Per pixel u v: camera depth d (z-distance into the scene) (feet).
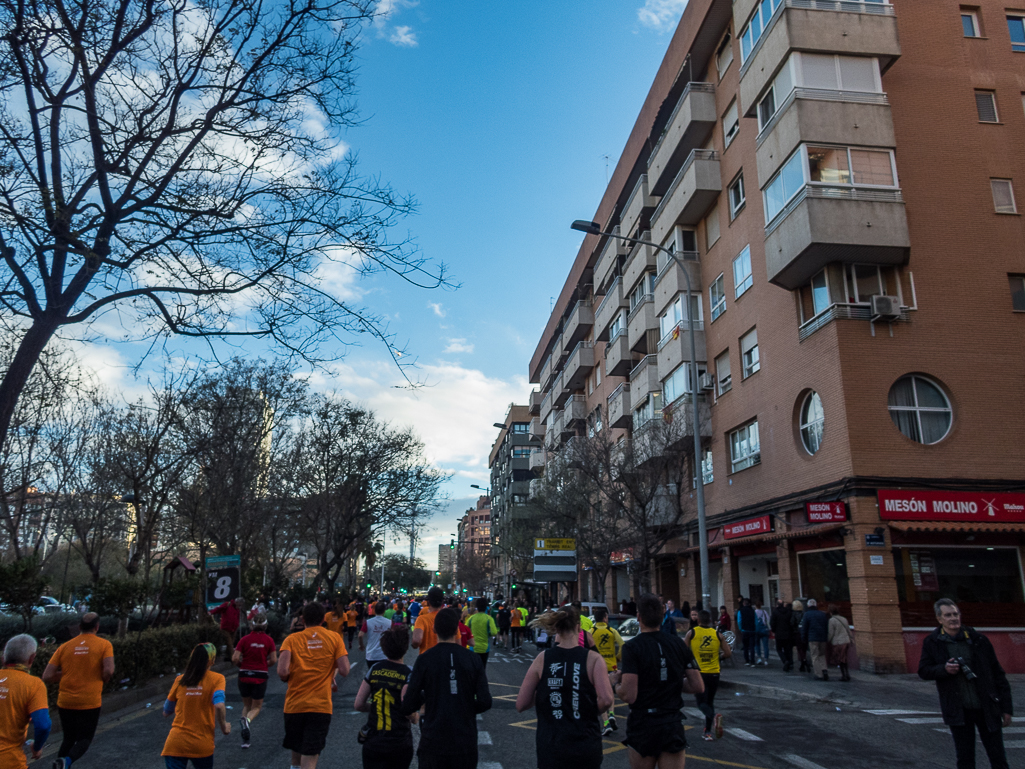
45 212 25.72
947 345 59.93
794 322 66.90
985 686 19.48
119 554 97.19
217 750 28.50
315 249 28.09
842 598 60.18
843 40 63.57
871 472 56.59
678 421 85.81
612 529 92.32
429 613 34.01
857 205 59.82
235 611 62.03
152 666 46.24
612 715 33.53
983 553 56.59
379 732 17.26
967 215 63.05
